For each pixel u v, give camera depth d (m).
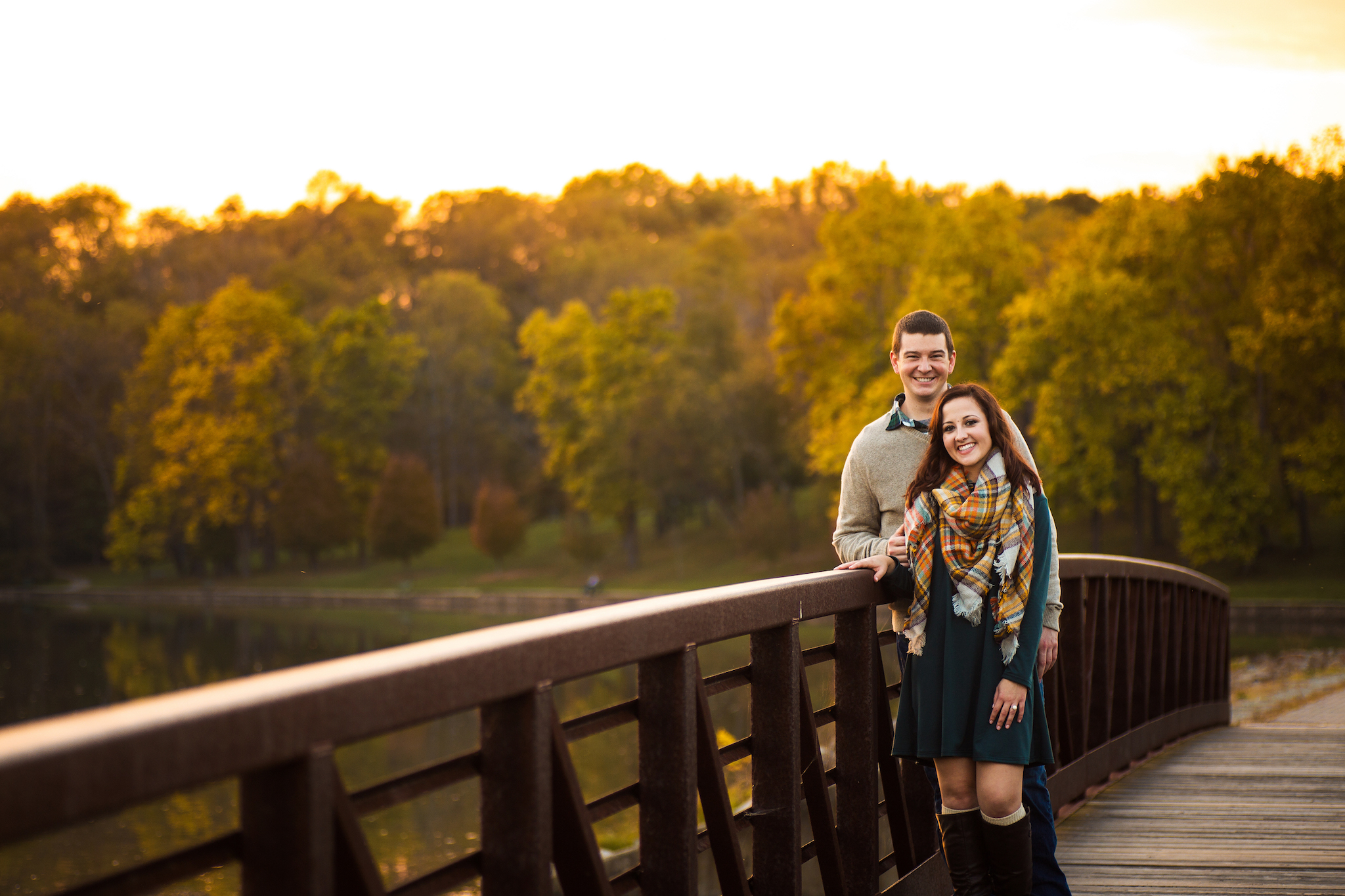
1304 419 39.81
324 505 68.00
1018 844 2.75
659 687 2.17
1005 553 2.68
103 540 86.25
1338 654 24.62
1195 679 8.24
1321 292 36.66
